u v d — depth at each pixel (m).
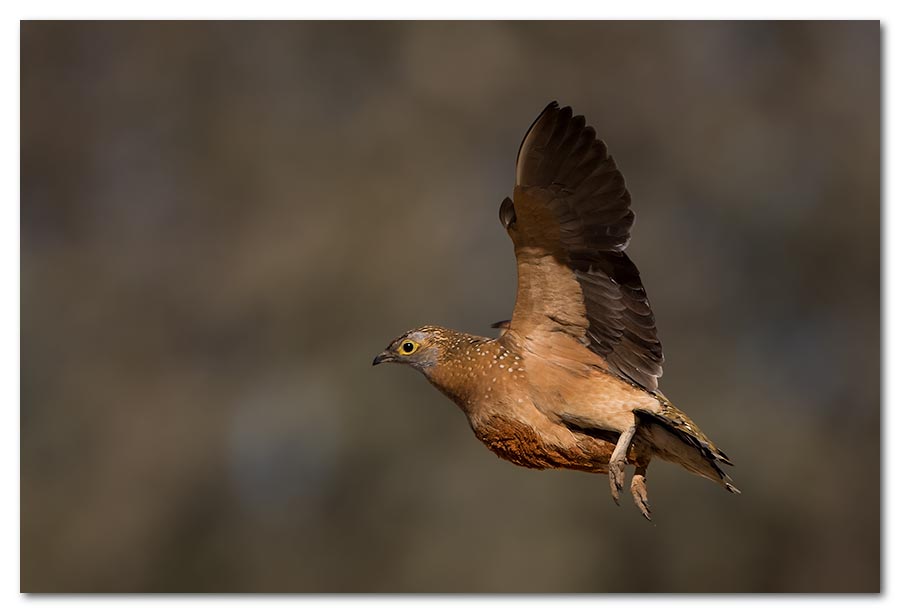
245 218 26.50
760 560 21.91
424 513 22.22
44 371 25.94
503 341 7.74
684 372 23.53
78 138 27.70
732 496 22.02
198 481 24.48
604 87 25.56
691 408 23.03
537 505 21.62
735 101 25.61
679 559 21.44
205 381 25.27
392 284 24.09
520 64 25.44
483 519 21.73
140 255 26.80
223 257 26.39
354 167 25.80
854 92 25.52
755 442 22.59
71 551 24.00
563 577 20.70
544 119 6.95
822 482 22.58
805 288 24.66
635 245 24.47
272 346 24.80
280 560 23.11
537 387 7.57
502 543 21.34
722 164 25.06
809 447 22.77
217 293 25.88
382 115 25.97
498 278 24.22
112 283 26.61
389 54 26.42
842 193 24.77
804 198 25.05
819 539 22.36
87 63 27.61
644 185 25.23
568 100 25.44
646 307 7.26
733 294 24.56
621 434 7.37
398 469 22.75
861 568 22.31
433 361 8.00
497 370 7.68
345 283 24.34
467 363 7.84
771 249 24.80
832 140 25.33
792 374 24.12
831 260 24.61
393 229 24.64
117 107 27.61
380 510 22.56
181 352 25.88
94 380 25.69
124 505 24.33
